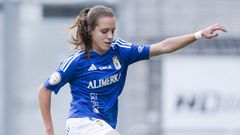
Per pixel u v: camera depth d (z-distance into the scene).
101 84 18.86
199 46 39.31
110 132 18.44
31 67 38.09
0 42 38.25
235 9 41.28
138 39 39.09
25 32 37.97
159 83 39.53
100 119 18.83
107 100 19.00
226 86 39.28
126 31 37.72
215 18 40.94
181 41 18.97
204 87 39.34
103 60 18.91
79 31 18.92
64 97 37.88
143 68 39.50
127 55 19.06
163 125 39.38
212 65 39.31
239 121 39.16
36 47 38.31
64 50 38.59
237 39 39.47
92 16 18.62
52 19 38.53
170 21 39.97
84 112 18.84
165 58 39.50
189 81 39.44
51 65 38.53
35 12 38.31
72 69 18.84
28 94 37.97
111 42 18.67
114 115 19.20
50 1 38.41
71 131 18.94
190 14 40.38
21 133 37.78
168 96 39.44
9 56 37.31
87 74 18.83
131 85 39.09
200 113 39.38
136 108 38.97
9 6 37.22
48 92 19.00
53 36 38.56
